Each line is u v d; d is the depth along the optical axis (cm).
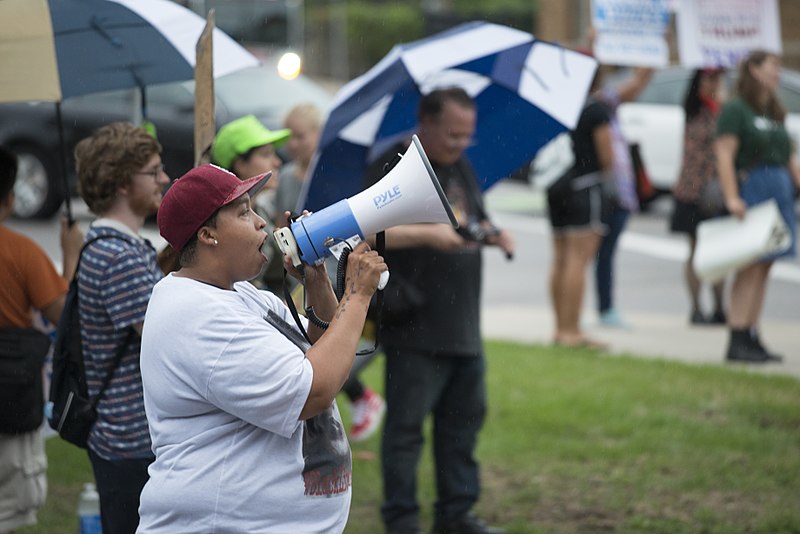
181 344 588
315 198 1103
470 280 1038
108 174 790
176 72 938
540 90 1107
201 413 599
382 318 1022
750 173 1712
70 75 920
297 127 1332
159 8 961
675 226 2052
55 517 1158
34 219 3169
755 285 1772
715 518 1131
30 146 3130
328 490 621
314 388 586
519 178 4388
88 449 793
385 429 1052
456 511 1076
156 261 811
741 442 1353
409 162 622
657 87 3416
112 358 773
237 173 1032
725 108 1714
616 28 1770
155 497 603
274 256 991
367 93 1041
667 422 1438
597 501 1195
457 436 1074
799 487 1221
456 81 1145
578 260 1858
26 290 898
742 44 1878
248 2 4572
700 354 1858
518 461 1320
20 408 877
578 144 1797
